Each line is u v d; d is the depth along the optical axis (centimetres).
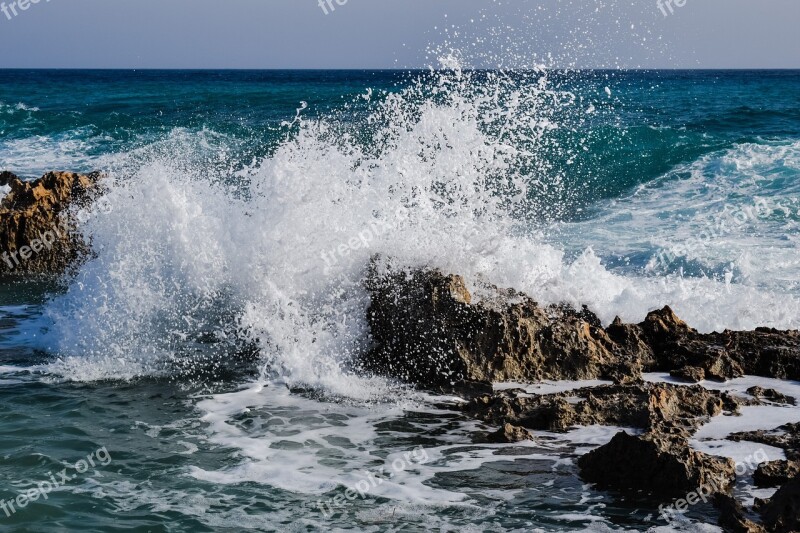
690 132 2006
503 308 747
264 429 632
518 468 558
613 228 1324
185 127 2584
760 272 1029
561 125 1973
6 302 1007
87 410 668
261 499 512
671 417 627
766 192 1449
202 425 639
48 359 799
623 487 525
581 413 638
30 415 655
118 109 3559
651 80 5762
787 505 461
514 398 667
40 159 2145
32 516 488
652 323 791
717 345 766
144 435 617
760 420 620
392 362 761
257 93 4662
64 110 3506
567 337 738
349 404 688
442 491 524
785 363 734
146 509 498
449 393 710
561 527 476
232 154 2070
